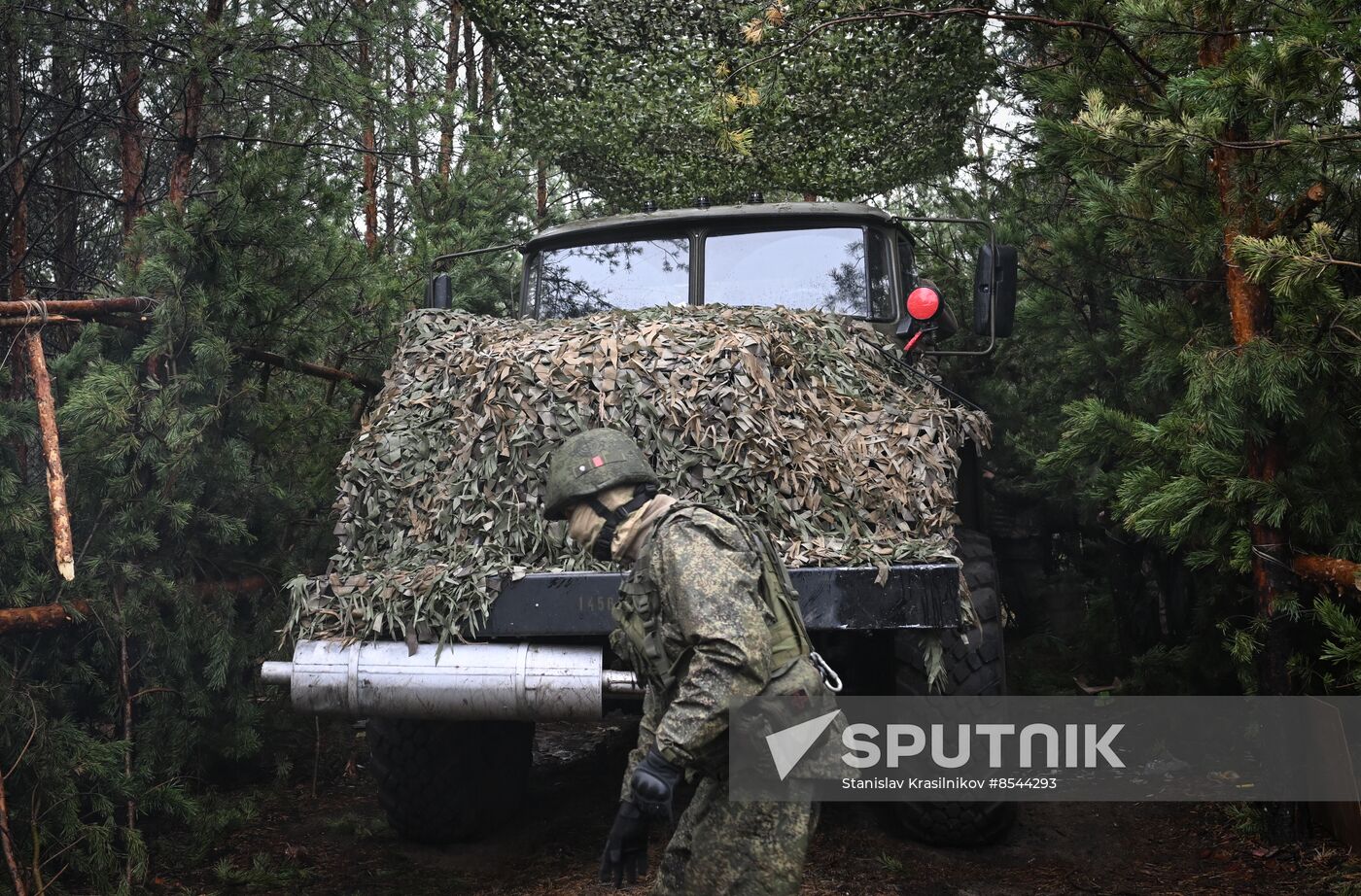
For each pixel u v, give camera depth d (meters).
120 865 3.40
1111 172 4.05
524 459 3.03
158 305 3.83
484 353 3.32
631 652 2.17
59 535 3.17
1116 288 4.91
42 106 5.05
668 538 2.08
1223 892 3.20
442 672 2.80
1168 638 5.12
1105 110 3.50
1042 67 4.52
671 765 1.97
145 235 4.05
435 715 2.84
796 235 4.50
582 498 2.20
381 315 5.11
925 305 4.10
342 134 5.41
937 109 5.40
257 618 4.18
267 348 4.28
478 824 3.72
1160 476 3.67
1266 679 3.62
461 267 6.45
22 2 4.55
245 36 4.73
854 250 4.43
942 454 3.17
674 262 4.54
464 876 3.45
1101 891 3.23
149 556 3.89
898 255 4.45
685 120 5.27
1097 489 4.53
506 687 2.78
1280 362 3.22
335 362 5.03
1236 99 3.06
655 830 3.83
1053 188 5.86
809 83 5.04
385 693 2.82
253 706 4.08
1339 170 3.11
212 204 4.09
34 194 5.38
